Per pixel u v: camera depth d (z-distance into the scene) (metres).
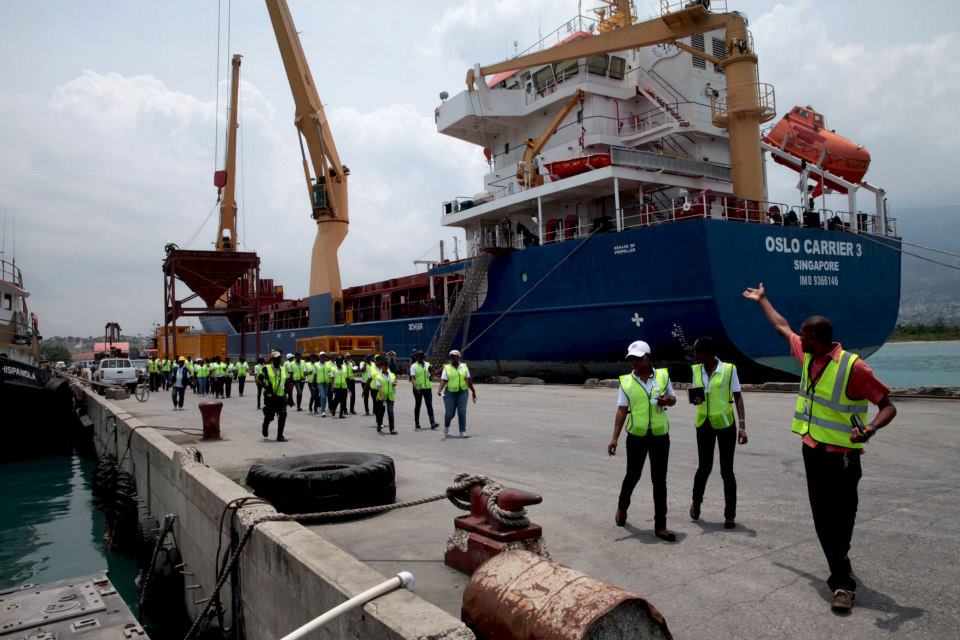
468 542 4.64
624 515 5.82
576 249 21.20
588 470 8.48
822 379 4.15
